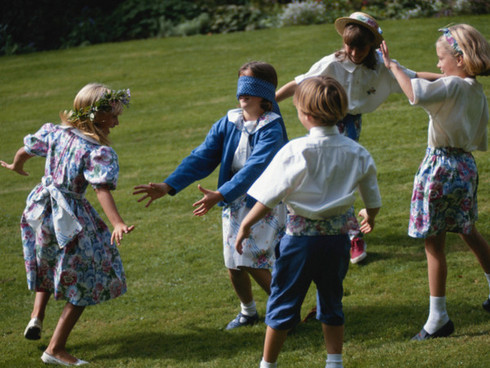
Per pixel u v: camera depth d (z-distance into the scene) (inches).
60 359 147.9
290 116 362.6
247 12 618.2
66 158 149.5
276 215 150.9
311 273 121.3
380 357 132.6
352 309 161.5
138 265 207.9
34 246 153.7
